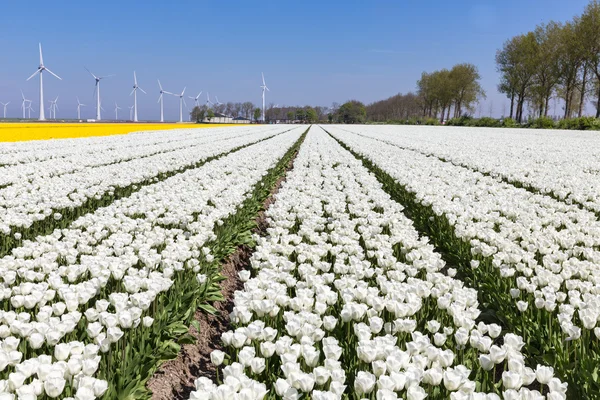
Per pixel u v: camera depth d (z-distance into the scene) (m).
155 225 8.64
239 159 18.20
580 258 6.80
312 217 8.49
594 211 9.76
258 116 150.62
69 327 3.86
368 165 18.70
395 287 4.99
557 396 2.94
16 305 4.39
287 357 3.36
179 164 16.47
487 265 6.19
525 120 78.75
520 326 4.69
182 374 4.68
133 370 3.81
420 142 30.19
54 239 6.57
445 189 11.79
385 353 3.53
